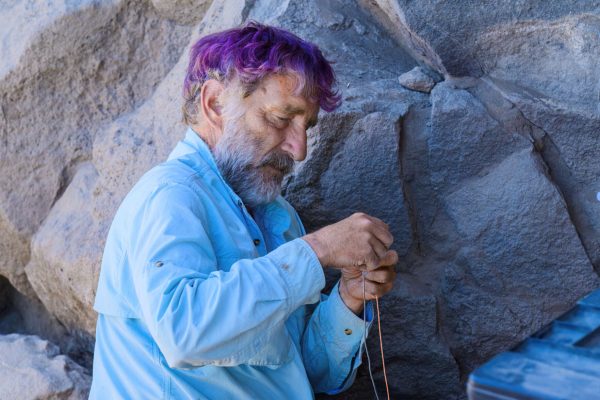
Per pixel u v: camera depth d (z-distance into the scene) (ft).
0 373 8.73
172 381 5.94
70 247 8.60
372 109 7.79
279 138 6.31
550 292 7.72
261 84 6.12
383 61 8.39
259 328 5.51
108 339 6.23
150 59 9.44
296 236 7.13
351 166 7.77
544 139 7.74
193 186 6.04
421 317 7.90
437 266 7.96
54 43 9.17
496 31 7.70
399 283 7.91
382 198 7.82
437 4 7.71
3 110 9.34
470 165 7.77
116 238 6.10
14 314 11.03
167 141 8.45
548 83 7.65
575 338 4.25
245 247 6.15
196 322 5.36
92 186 9.02
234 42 6.15
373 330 7.98
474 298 7.86
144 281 5.53
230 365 5.64
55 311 9.74
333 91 7.07
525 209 7.63
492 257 7.77
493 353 7.92
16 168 9.37
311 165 7.73
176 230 5.69
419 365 8.02
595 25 7.44
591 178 7.70
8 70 9.20
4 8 9.70
